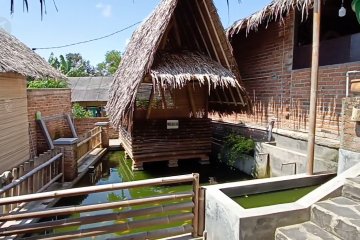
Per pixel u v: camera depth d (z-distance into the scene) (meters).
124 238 3.57
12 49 7.00
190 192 3.88
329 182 3.94
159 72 6.66
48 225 3.33
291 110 7.52
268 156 7.00
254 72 9.16
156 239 3.75
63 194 3.31
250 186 4.36
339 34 8.52
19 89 7.06
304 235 3.10
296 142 6.72
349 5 7.29
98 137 11.43
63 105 10.74
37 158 5.60
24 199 3.19
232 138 8.57
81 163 8.60
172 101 9.22
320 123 6.61
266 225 3.26
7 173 4.56
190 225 3.96
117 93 8.91
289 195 4.55
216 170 8.38
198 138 8.92
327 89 6.37
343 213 3.14
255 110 9.14
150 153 8.49
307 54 7.36
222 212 3.50
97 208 3.45
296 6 6.03
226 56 7.66
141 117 8.91
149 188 6.81
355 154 4.42
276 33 8.04
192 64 7.40
